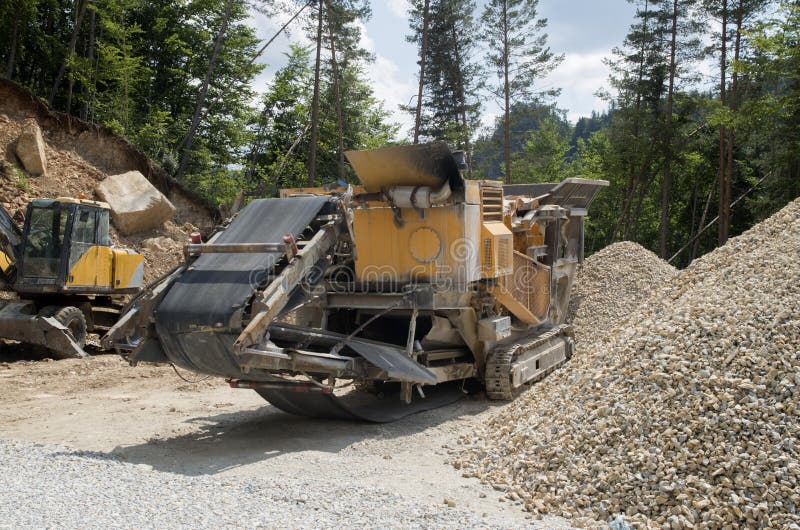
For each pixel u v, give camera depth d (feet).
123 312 23.24
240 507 15.17
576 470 17.61
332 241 24.34
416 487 18.22
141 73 99.71
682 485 15.52
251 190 111.96
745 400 16.96
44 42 89.20
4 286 44.42
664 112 112.68
